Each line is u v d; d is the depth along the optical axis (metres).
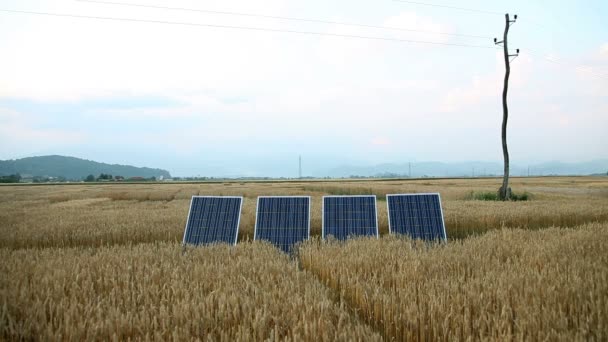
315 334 4.80
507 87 36.66
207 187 70.69
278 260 9.02
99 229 15.77
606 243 10.35
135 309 5.89
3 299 6.14
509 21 36.59
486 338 4.58
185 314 5.45
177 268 7.94
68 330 5.07
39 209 26.94
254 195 47.28
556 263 7.66
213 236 14.03
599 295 5.54
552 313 5.07
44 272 8.11
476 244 10.64
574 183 78.81
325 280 8.36
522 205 24.05
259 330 4.96
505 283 6.46
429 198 14.48
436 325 5.13
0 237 14.47
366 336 4.80
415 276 7.25
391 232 13.78
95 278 7.64
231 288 6.55
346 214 14.38
